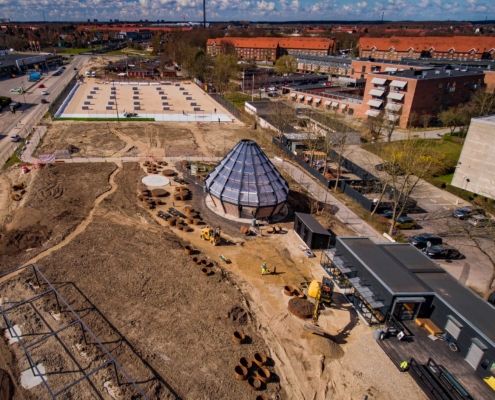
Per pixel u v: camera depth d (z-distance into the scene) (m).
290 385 28.45
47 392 26.27
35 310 33.31
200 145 82.38
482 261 46.78
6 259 41.31
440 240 49.06
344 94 128.25
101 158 71.38
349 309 36.72
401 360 30.98
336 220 54.19
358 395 28.00
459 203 62.28
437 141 91.25
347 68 175.50
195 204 55.69
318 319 35.03
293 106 120.88
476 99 99.62
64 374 27.61
